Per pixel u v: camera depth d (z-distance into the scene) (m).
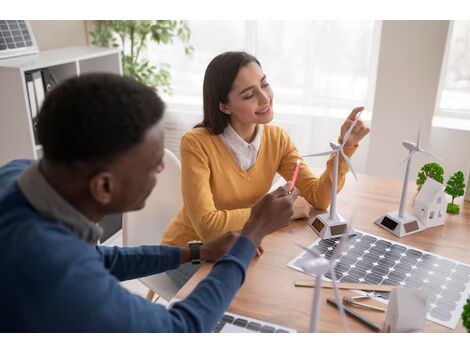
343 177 1.30
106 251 0.96
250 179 1.37
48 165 0.63
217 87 1.26
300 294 0.93
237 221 1.22
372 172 2.33
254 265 1.03
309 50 2.42
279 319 0.85
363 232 1.18
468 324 0.75
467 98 2.39
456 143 2.29
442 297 0.92
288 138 1.46
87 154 0.59
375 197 1.38
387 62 2.11
